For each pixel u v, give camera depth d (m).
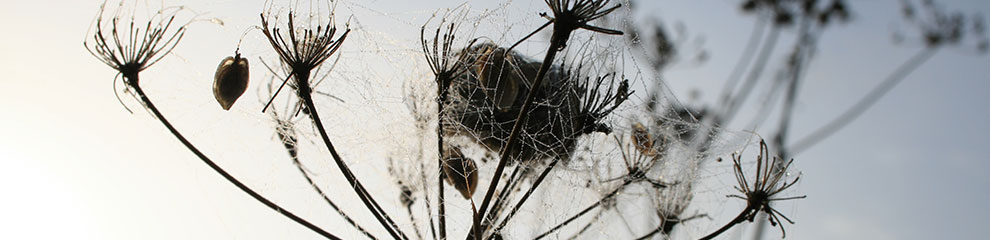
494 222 0.23
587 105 0.22
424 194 0.24
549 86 0.23
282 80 0.23
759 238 0.27
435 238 0.23
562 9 0.20
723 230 0.22
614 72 0.22
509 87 0.22
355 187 0.22
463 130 0.24
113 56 0.21
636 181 0.25
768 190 0.22
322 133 0.21
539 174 0.24
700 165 0.27
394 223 0.22
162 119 0.21
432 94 0.24
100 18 0.21
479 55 0.22
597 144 0.26
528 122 0.23
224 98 0.22
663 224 0.25
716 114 0.31
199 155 0.21
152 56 0.21
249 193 0.21
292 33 0.21
